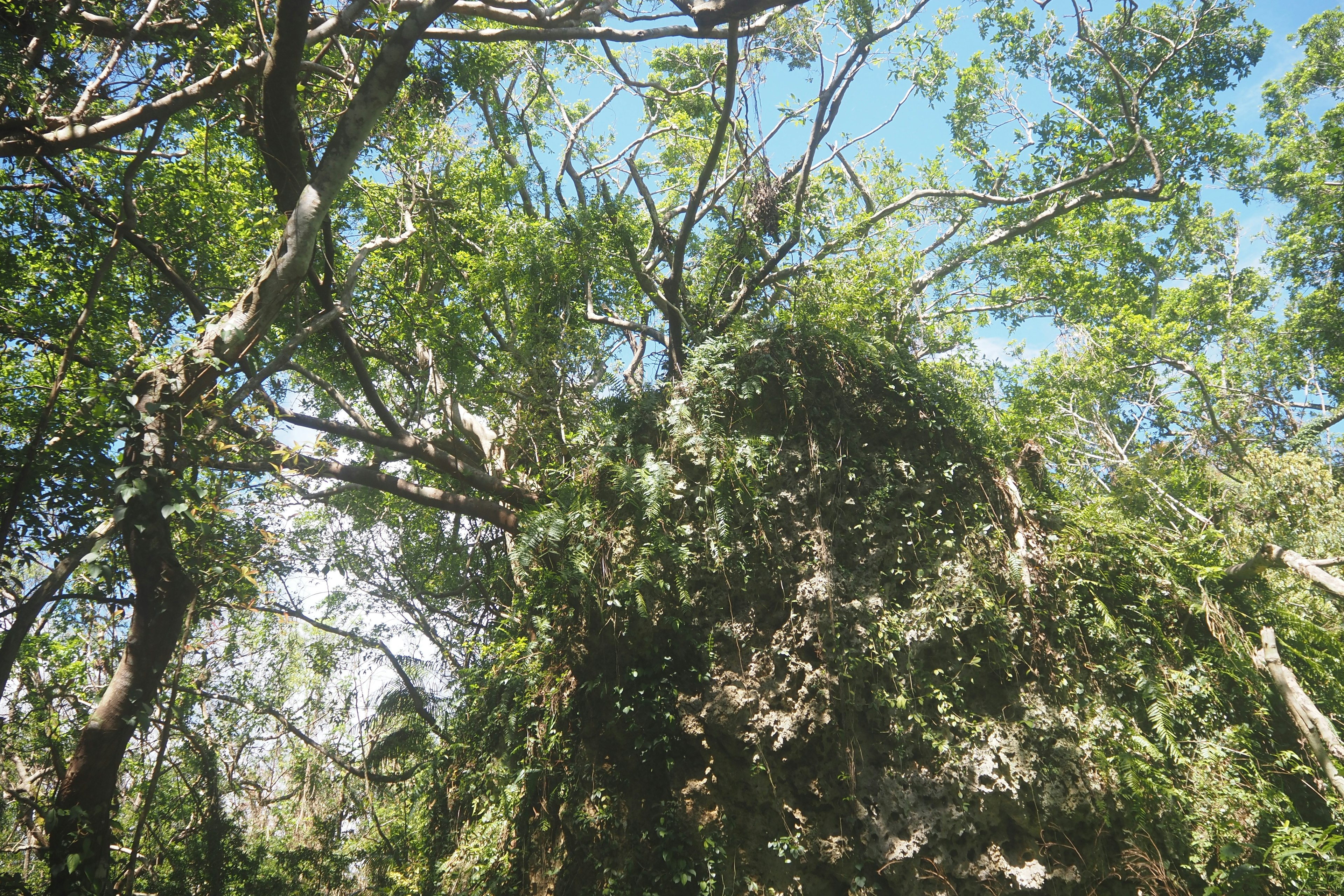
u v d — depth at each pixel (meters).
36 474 9.85
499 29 13.16
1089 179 16.30
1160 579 10.16
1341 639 10.64
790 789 9.74
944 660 9.88
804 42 14.86
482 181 15.89
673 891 9.72
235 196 14.84
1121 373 20.36
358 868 20.48
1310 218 25.20
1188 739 9.18
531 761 10.97
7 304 13.33
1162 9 17.33
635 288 15.70
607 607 10.64
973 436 11.20
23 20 10.59
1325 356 24.22
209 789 18.02
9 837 13.73
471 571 16.45
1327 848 7.77
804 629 10.06
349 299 12.58
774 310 13.32
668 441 11.38
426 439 15.18
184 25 11.40
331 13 12.06
